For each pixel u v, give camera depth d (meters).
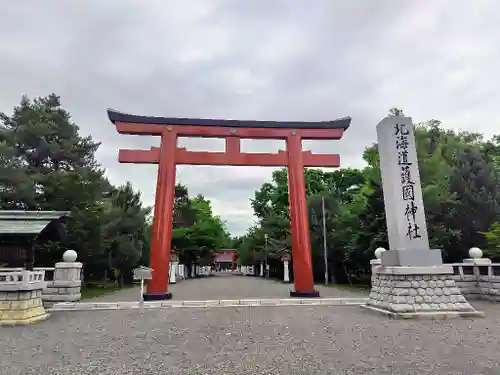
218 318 10.86
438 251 11.45
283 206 39.31
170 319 10.79
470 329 8.85
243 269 76.38
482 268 15.23
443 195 20.50
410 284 11.09
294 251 17.11
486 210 18.59
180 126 17.66
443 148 26.73
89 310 13.09
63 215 13.16
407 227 11.84
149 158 17.20
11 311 10.41
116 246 27.17
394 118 12.74
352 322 9.96
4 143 21.75
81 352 6.93
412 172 12.27
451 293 11.05
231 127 18.05
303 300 14.55
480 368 5.58
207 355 6.53
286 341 7.62
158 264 15.94
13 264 12.30
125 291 23.05
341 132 18.45
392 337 7.97
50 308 13.56
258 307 13.50
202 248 43.44
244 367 5.74
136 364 6.02
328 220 30.20
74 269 14.70
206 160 17.58
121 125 17.23
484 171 19.28
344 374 5.35
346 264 29.17
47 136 24.11
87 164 25.86
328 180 39.88
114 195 29.88
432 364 5.82
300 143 18.28
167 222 16.48
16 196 21.00
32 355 6.75
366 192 23.02
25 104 24.44
